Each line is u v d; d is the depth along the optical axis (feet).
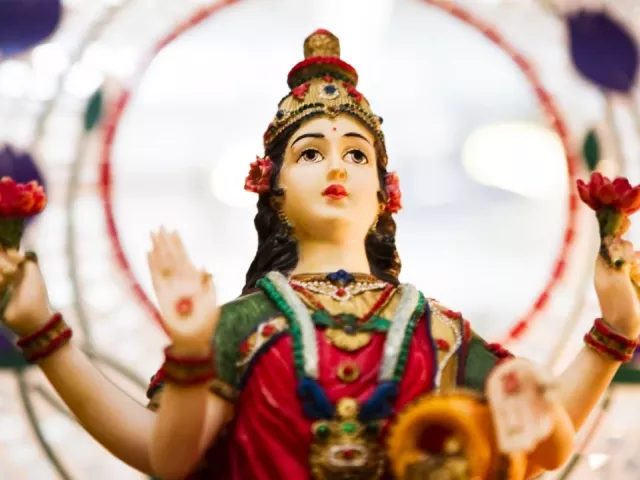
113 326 13.98
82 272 14.19
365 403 9.78
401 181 16.08
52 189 14.47
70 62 15.14
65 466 13.78
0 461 13.67
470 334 10.81
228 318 10.43
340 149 11.49
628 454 13.94
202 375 9.07
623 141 15.56
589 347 10.59
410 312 10.54
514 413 8.79
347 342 10.21
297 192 11.37
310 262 11.28
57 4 15.29
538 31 16.21
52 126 14.78
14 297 9.77
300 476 9.62
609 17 16.03
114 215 14.57
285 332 10.28
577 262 14.85
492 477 9.07
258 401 9.95
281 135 11.66
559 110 15.79
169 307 8.95
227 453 10.03
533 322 14.55
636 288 10.64
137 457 9.76
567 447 9.88
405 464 8.98
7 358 13.94
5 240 9.88
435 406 9.01
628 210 10.62
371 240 11.75
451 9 16.39
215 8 15.88
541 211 15.47
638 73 15.87
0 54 15.01
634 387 14.20
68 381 9.77
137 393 13.66
